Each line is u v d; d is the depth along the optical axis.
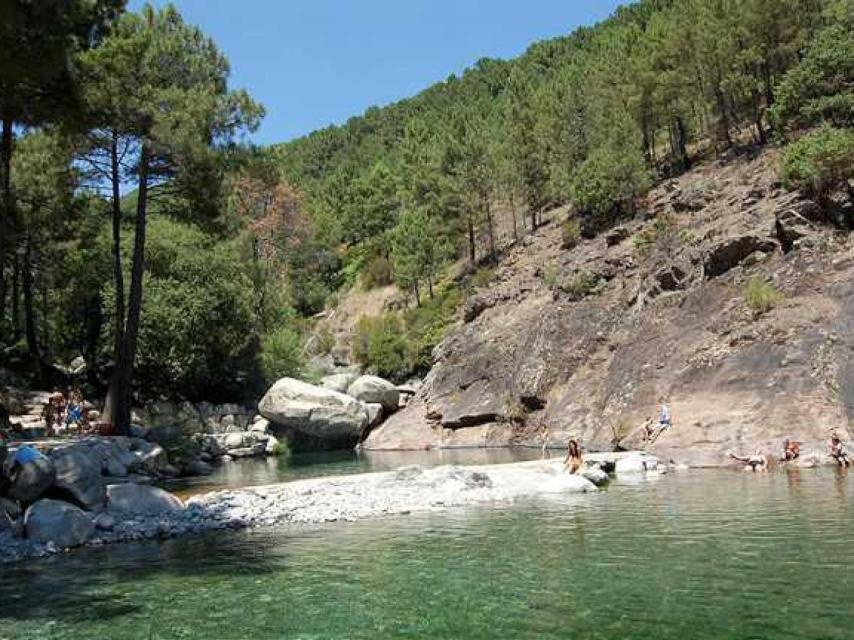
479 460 30.41
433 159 73.69
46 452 19.62
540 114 68.75
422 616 9.66
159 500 18.73
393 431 41.97
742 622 8.68
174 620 9.97
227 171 30.92
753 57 47.88
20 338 43.91
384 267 69.75
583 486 19.97
